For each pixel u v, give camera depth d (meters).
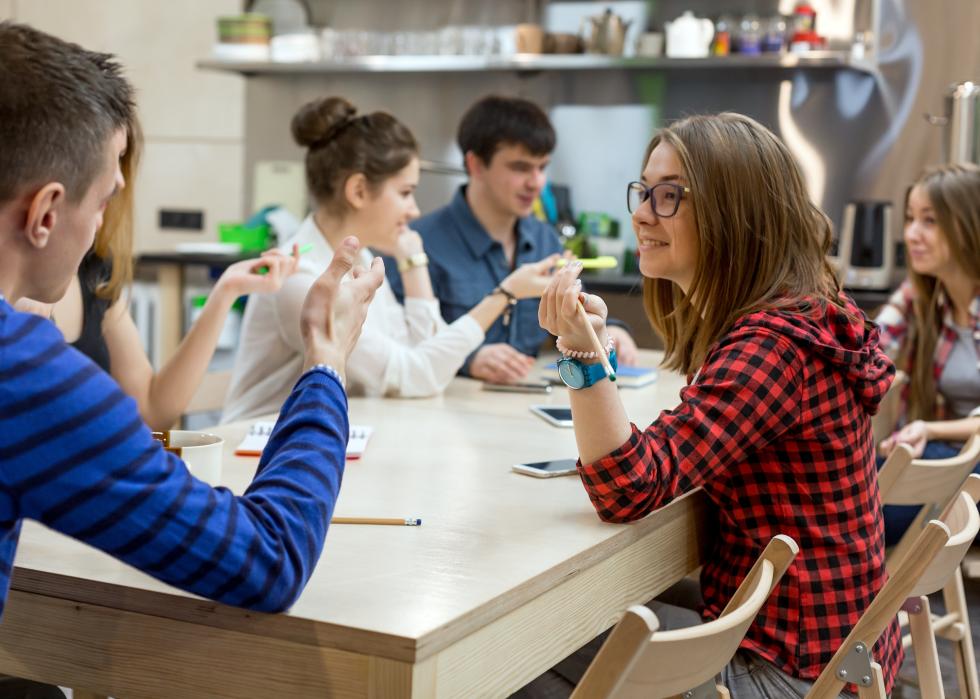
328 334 1.16
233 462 1.73
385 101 5.23
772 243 1.55
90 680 1.16
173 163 5.59
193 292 5.20
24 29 0.97
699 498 1.63
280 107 5.37
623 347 2.90
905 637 2.15
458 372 2.75
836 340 1.54
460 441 1.92
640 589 1.47
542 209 4.44
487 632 1.11
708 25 4.45
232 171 5.49
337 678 1.03
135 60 5.61
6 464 0.87
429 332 2.70
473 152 3.00
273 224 4.96
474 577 1.17
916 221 3.11
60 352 0.89
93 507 0.89
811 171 4.58
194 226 5.58
